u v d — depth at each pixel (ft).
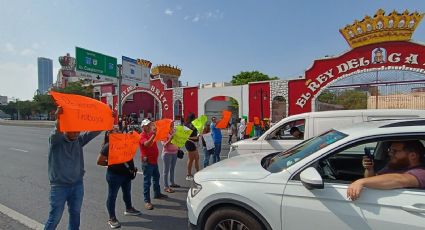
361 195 8.34
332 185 8.82
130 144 15.03
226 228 10.35
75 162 11.57
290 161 10.28
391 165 9.71
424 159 9.15
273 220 9.29
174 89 101.91
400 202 7.91
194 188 11.24
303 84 71.72
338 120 21.54
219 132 29.12
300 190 9.04
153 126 18.15
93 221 16.03
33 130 104.58
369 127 9.71
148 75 92.58
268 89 78.54
